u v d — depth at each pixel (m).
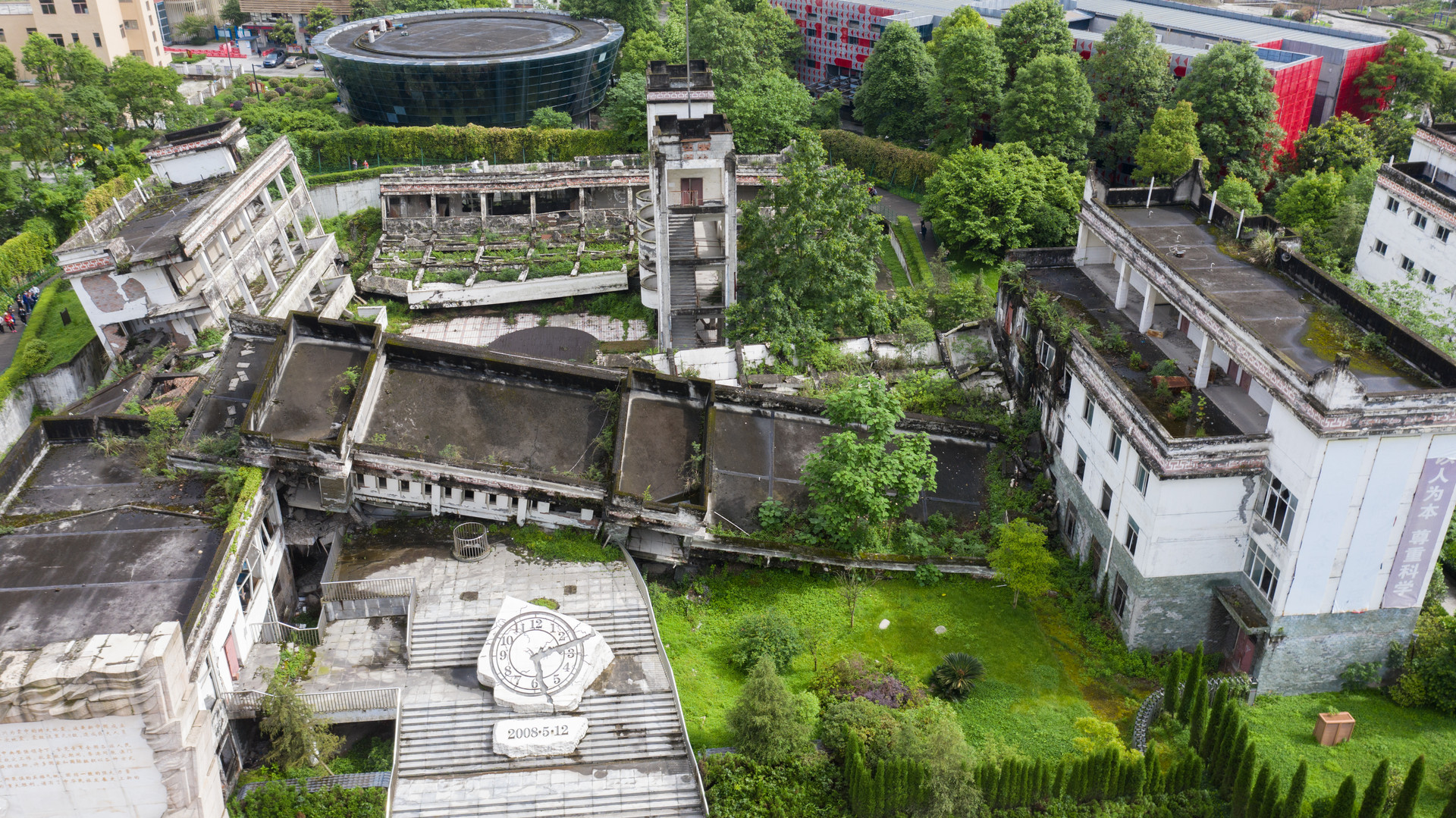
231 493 45.19
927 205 86.75
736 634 47.22
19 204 89.12
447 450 49.44
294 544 49.88
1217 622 46.25
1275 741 41.72
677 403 54.03
